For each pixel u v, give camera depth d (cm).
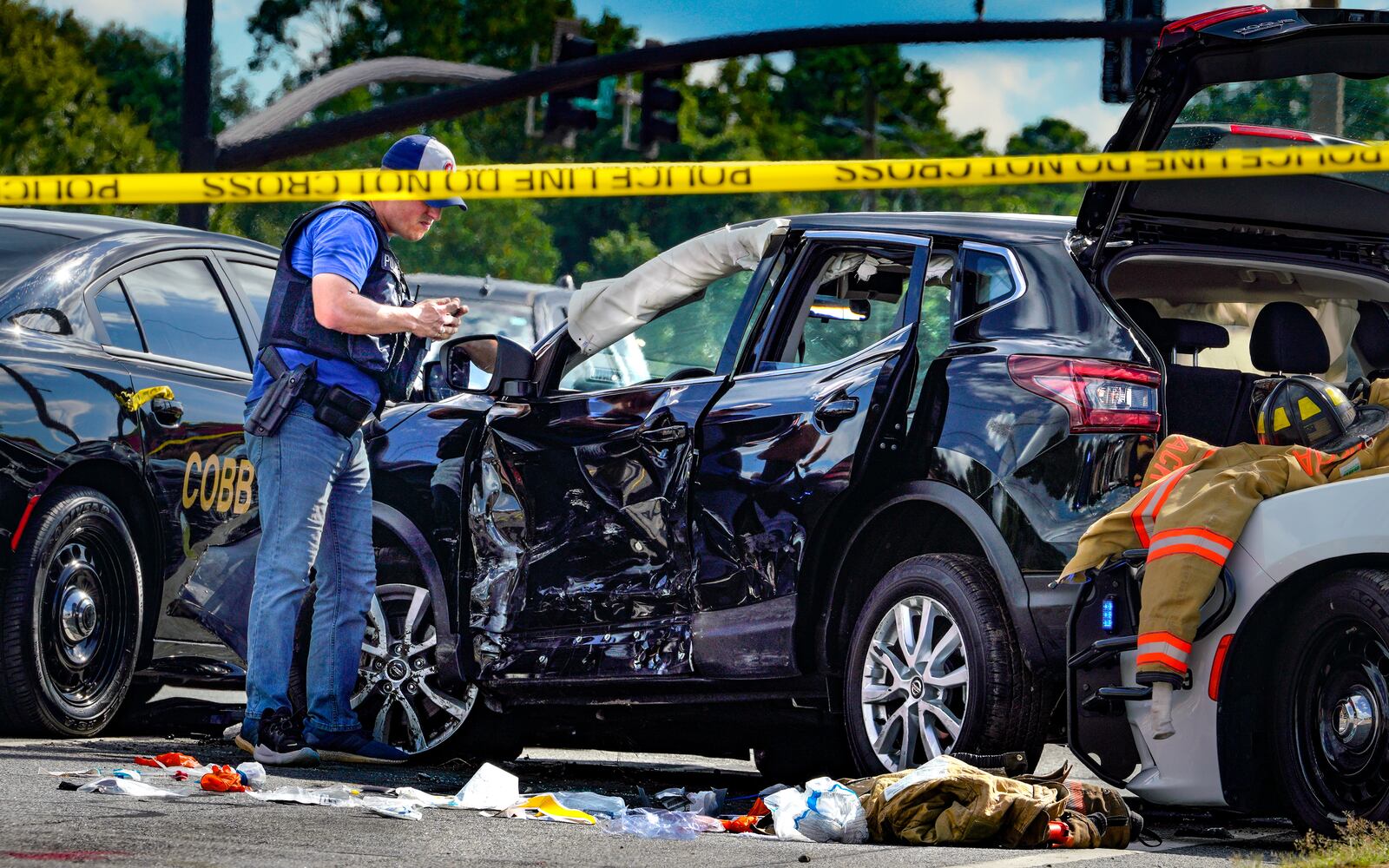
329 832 1303
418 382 2480
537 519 2023
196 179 1487
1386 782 1366
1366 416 1504
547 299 4159
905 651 1700
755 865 1208
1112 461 1562
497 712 2080
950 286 1731
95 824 1285
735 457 1834
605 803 1521
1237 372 1727
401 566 2141
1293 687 1435
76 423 2114
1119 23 5956
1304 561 1409
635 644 1914
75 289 2189
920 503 1711
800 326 1873
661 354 2011
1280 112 1791
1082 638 1532
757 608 1803
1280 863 1274
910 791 1396
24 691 2066
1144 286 1852
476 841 1295
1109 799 1453
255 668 1950
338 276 1933
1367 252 1850
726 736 2105
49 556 2075
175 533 2253
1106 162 1449
